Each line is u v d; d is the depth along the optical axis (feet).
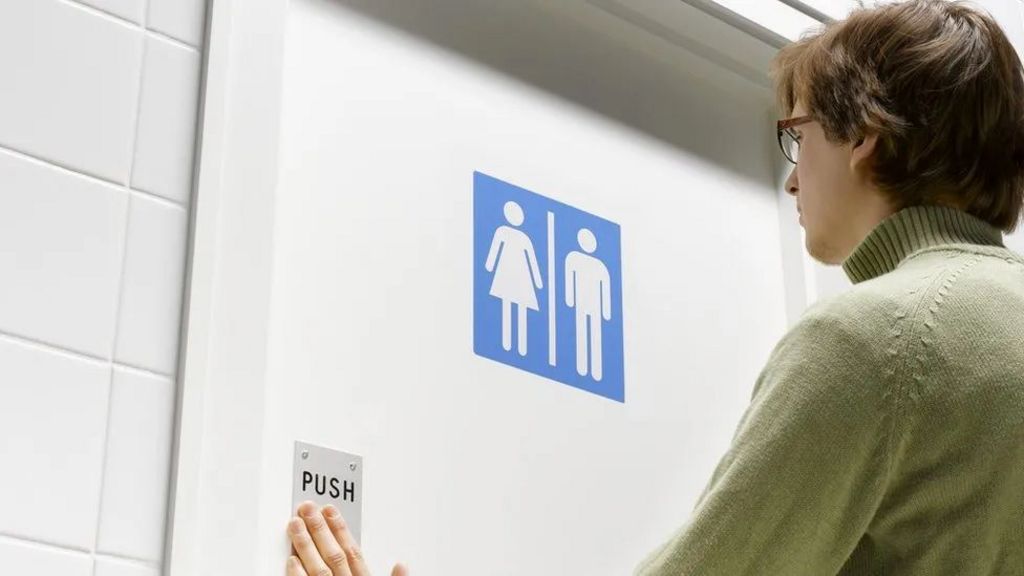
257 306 5.06
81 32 4.99
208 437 4.78
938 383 3.72
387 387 5.67
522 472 6.00
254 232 5.15
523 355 6.19
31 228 4.66
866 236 4.32
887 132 4.27
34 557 4.34
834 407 3.75
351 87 6.02
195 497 4.65
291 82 5.82
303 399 5.39
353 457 5.46
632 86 7.13
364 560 5.32
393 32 6.27
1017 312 3.85
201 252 4.94
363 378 5.61
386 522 5.48
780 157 7.60
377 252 5.84
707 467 6.71
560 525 6.06
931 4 4.49
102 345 4.68
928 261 4.04
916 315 3.81
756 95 7.65
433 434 5.76
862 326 3.82
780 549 3.73
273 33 5.50
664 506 6.48
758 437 3.82
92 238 4.78
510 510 5.91
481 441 5.91
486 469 5.89
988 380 3.72
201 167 5.05
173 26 5.24
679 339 6.82
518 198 6.44
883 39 4.41
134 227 4.89
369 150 5.98
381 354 5.70
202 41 5.30
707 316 6.98
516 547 5.88
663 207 7.02
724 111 7.51
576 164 6.73
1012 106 4.35
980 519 3.65
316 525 5.10
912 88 4.28
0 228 4.59
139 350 4.76
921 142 4.25
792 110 4.87
